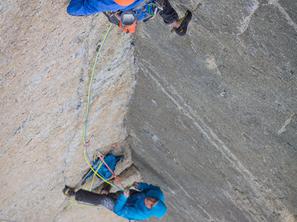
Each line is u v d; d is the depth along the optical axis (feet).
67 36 11.53
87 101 14.96
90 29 12.09
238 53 11.03
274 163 12.87
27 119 12.94
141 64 14.94
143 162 20.74
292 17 9.14
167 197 21.79
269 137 12.26
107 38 13.03
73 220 22.52
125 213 17.75
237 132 13.30
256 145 12.96
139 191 18.04
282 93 10.82
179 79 13.78
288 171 12.59
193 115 14.57
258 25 9.96
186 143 16.25
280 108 11.21
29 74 11.43
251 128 12.62
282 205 13.96
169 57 13.30
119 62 14.52
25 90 11.82
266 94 11.27
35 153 14.83
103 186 20.22
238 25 10.39
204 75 12.65
